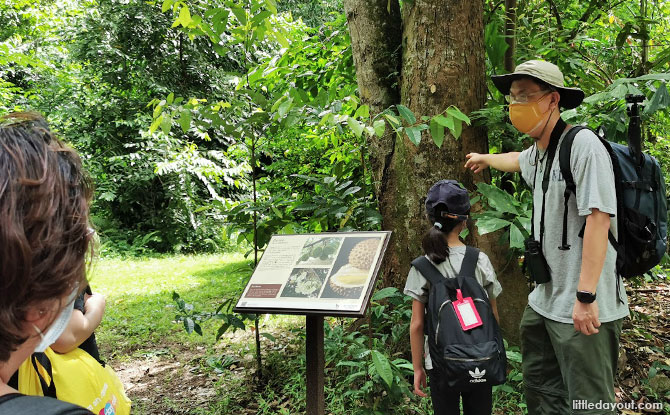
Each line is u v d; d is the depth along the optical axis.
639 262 2.09
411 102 3.38
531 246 2.16
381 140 3.55
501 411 2.89
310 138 4.57
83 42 11.91
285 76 4.62
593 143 1.98
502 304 3.39
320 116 2.80
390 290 2.98
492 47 3.84
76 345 1.46
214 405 3.28
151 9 11.70
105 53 11.70
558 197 2.08
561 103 2.27
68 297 0.52
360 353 2.73
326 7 13.72
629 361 3.41
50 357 1.33
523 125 2.20
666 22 5.29
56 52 12.86
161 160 12.01
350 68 4.53
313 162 5.20
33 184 0.47
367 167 3.92
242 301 2.32
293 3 14.08
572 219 2.05
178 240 11.80
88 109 12.12
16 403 0.47
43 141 0.52
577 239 2.04
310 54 4.81
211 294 6.78
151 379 3.89
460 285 2.17
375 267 2.21
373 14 3.68
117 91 12.30
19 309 0.47
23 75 13.05
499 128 3.29
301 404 3.12
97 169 11.77
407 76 3.41
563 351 2.05
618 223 2.05
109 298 6.86
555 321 2.09
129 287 7.60
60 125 11.84
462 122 3.29
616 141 3.29
